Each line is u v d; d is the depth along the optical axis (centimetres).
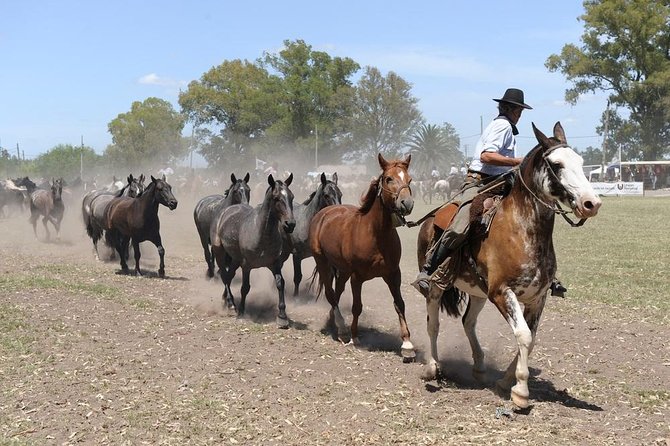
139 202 1652
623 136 7588
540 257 707
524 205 711
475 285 775
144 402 754
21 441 648
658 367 896
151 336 1060
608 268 1755
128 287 1515
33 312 1199
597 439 634
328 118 8750
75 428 682
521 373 702
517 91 782
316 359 937
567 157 677
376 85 8531
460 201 810
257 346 1007
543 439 633
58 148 11056
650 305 1280
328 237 1052
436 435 646
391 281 964
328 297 1091
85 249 2280
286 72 8875
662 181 7050
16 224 3266
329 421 691
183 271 1795
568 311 1230
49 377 846
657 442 624
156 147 9906
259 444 638
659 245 2241
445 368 898
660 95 7100
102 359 927
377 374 866
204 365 902
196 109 8569
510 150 784
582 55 7400
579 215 666
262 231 1141
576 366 898
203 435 659
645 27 7056
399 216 921
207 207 1546
